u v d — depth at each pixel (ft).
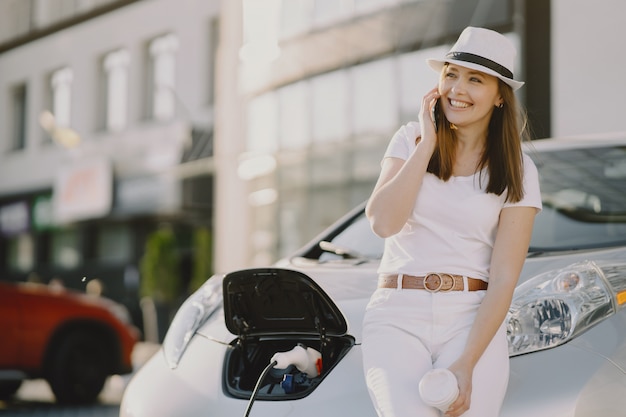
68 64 77.46
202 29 65.77
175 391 10.27
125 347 26.45
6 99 82.89
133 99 70.74
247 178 51.98
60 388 25.26
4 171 83.20
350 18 47.65
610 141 13.24
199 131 65.67
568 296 9.23
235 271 9.99
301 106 50.65
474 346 7.89
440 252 8.27
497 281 8.16
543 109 34.27
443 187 8.38
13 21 82.12
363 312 9.93
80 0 76.23
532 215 8.39
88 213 74.59
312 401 9.24
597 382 8.70
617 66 32.22
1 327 24.40
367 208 8.44
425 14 42.78
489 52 8.29
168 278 55.98
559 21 34.04
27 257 81.82
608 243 11.28
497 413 8.06
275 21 51.60
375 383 8.02
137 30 70.79
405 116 44.70
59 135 77.71
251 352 10.37
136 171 70.69
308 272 11.46
